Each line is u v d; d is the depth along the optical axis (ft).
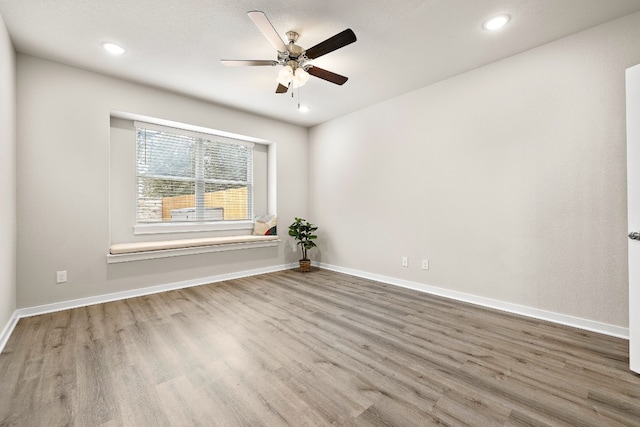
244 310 9.45
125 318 8.72
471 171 10.12
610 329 7.52
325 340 7.27
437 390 5.23
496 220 9.54
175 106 12.02
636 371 5.72
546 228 8.54
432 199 11.25
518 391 5.19
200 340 7.26
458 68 9.95
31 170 8.97
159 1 6.73
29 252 8.93
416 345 6.98
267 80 10.79
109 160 10.44
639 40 7.11
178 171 13.37
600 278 7.68
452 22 7.50
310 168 16.96
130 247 10.77
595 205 7.75
